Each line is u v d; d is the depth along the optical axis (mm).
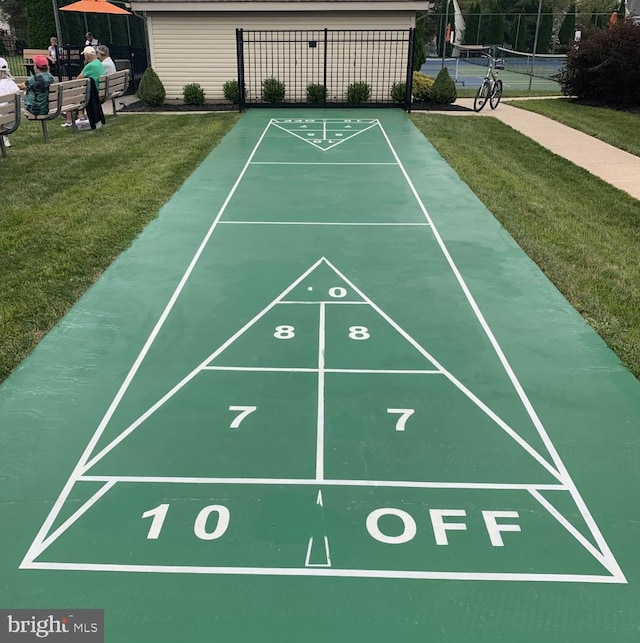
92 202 8805
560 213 8961
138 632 2859
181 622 2908
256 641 2818
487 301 6074
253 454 3990
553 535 3408
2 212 8297
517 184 10305
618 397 4586
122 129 14492
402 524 3469
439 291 6277
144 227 7953
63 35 30438
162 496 3648
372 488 3721
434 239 7684
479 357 5105
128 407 4438
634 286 6508
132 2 17672
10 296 6031
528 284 6457
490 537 3391
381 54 18547
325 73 17703
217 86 18969
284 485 3736
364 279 6543
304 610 2973
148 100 18188
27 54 26641
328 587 3088
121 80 16234
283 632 2861
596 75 19297
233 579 3129
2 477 3770
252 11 17891
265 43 18391
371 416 4363
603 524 3480
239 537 3371
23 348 5152
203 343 5285
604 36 19203
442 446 4070
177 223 8117
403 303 6023
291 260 7004
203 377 4809
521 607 3002
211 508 3564
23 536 3365
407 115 16750
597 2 55812
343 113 17109
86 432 4172
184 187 9703
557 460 3951
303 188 9750
